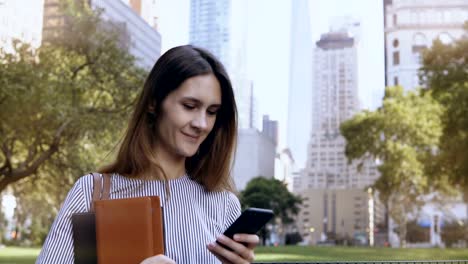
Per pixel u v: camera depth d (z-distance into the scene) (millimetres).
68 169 18016
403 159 31141
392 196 35438
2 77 14789
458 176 25047
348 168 47406
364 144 32625
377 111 32094
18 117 15773
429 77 22344
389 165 31734
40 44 17234
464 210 38344
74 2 17719
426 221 39406
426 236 39312
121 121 16859
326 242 47281
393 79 36281
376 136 32250
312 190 48281
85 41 17188
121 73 17531
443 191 32438
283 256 22953
